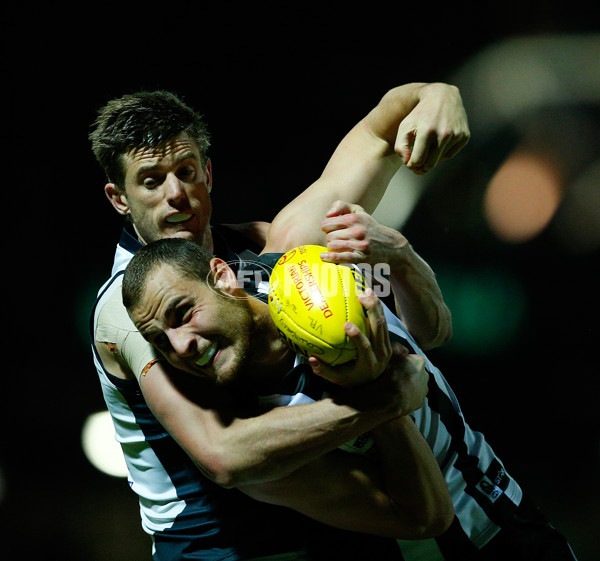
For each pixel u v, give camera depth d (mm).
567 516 26469
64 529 26844
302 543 12039
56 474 29406
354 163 13625
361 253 10789
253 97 37531
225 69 37094
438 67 38562
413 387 10234
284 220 13086
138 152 12625
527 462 29766
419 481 10812
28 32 33531
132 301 10219
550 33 37812
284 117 37812
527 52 38031
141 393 12461
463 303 35781
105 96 35125
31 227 34094
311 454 10078
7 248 33844
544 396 32969
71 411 31594
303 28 37312
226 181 37625
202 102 37250
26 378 32344
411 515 11031
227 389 10922
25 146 34062
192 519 12648
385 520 11141
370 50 37969
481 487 13008
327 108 38125
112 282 12742
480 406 32812
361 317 9570
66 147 34406
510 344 34594
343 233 10828
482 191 37031
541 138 37875
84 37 34344
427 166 11266
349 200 13406
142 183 12734
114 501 27938
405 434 10734
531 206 36938
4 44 33375
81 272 34219
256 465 10078
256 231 15008
